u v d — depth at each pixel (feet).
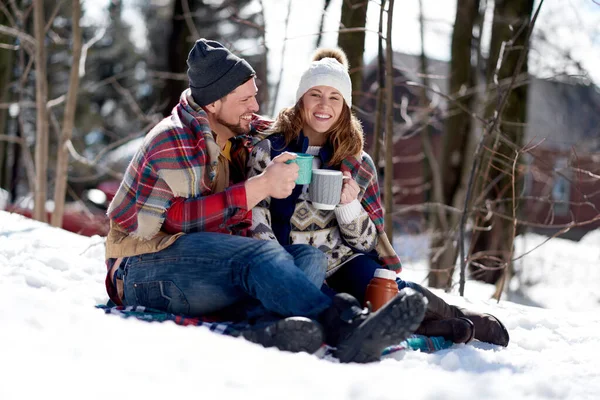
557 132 95.40
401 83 28.27
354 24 31.01
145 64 98.48
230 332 12.69
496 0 42.11
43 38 36.09
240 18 35.86
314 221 15.43
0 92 51.13
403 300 11.60
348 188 15.11
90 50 90.94
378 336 11.69
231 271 13.24
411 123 40.86
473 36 49.60
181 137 14.02
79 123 93.20
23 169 73.36
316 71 15.58
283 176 13.87
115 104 98.68
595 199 106.52
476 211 30.17
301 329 11.76
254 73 15.53
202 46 15.11
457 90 46.42
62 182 35.55
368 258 15.96
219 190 15.17
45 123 36.09
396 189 46.65
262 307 13.29
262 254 13.08
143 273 14.01
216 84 15.01
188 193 13.82
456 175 46.55
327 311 12.36
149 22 98.89
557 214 106.73
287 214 15.21
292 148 15.74
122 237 14.40
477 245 41.32
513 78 26.00
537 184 54.13
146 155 13.94
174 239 13.71
